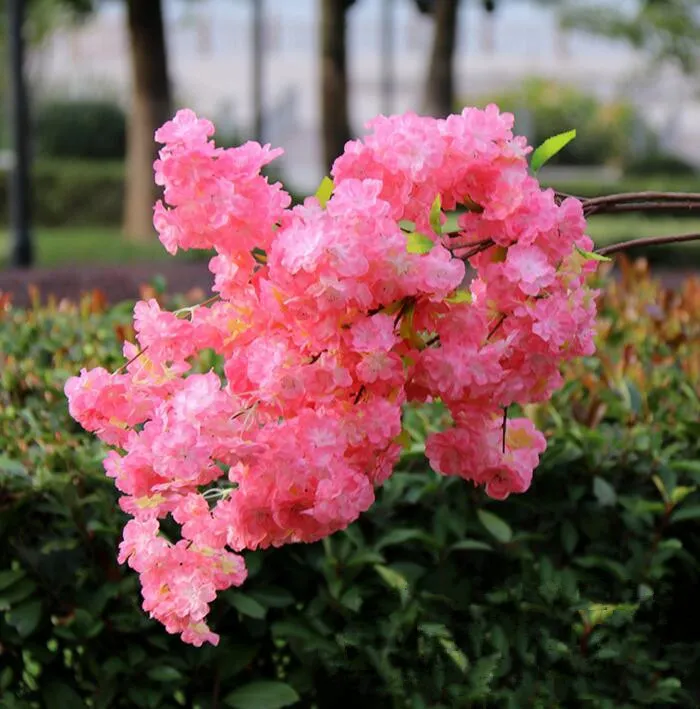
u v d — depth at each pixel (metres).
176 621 2.31
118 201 23.03
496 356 2.18
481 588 3.53
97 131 26.66
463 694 3.34
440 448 2.34
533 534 3.49
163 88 16.91
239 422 2.15
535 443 2.37
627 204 2.61
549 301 2.19
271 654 3.62
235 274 2.26
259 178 2.21
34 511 3.44
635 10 25.70
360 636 3.39
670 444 3.65
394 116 2.25
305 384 2.14
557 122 31.20
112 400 2.33
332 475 2.13
